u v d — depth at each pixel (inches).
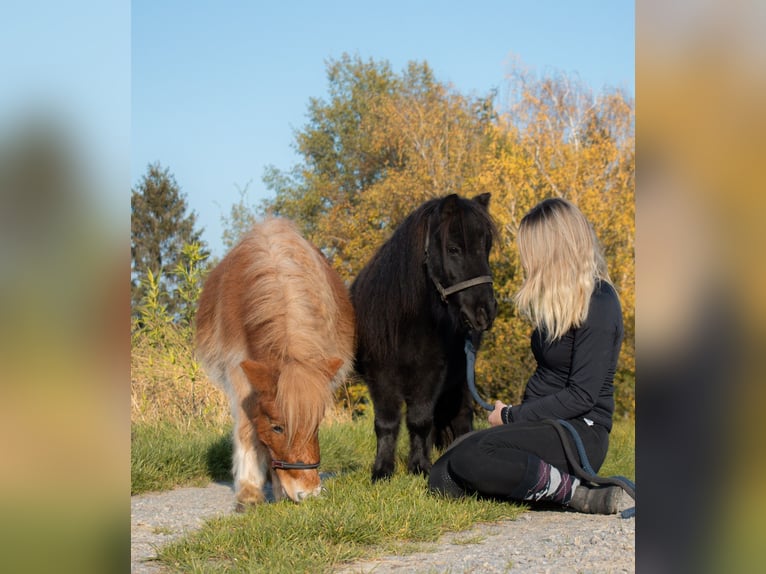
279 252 158.1
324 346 147.9
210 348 180.2
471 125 746.8
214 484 197.5
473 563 112.9
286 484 137.6
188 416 291.3
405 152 756.6
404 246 170.2
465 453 147.3
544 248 145.6
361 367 183.6
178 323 327.3
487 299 159.6
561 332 145.3
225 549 119.6
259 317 147.5
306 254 163.0
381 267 177.0
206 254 325.4
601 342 144.9
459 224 160.9
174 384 298.0
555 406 147.5
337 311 172.7
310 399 130.6
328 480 172.1
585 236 146.6
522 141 629.3
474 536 129.4
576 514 147.0
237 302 160.7
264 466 162.1
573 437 146.6
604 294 147.6
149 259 837.8
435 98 783.7
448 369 179.3
